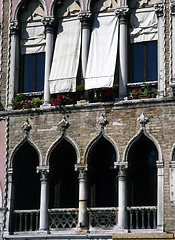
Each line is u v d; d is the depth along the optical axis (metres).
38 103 31.77
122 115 30.25
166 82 29.95
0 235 30.81
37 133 31.34
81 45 31.77
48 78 31.84
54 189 31.38
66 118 31.05
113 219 29.69
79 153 30.50
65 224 30.28
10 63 32.78
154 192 30.12
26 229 30.81
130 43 31.38
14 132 31.72
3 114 32.06
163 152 29.30
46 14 32.50
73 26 32.25
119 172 29.83
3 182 31.44
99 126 30.44
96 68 30.94
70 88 31.25
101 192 30.81
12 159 31.50
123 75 30.69
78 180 31.20
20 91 32.72
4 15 33.44
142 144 30.39
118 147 30.00
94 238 29.50
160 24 30.69
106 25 31.66
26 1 33.28
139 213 29.77
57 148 31.12
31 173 32.09
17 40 33.09
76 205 31.03
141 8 31.47
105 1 32.00
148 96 30.08
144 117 29.83
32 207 31.75
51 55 32.16
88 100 31.02
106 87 30.50
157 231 28.67
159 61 30.30
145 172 30.41
